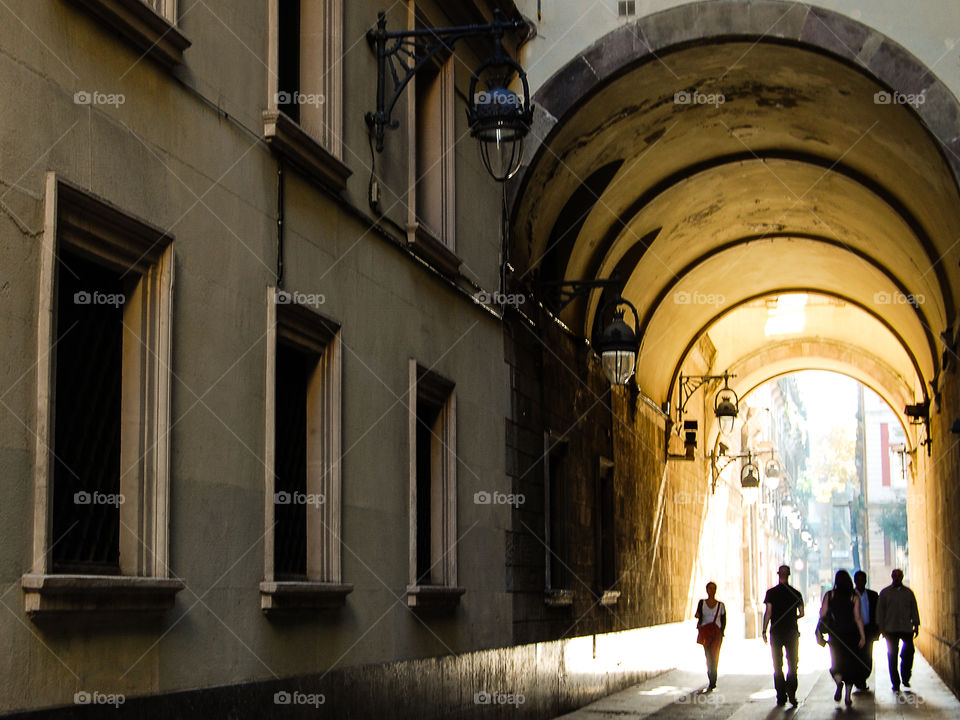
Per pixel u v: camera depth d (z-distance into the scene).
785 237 22.67
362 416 10.51
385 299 11.15
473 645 12.94
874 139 15.79
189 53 7.88
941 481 22.64
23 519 6.02
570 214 16.78
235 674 8.07
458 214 13.40
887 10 14.00
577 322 18.23
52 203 6.30
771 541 59.56
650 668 22.94
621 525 20.67
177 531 7.46
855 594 17.70
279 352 9.45
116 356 7.22
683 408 27.84
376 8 11.42
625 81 15.03
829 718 15.93
